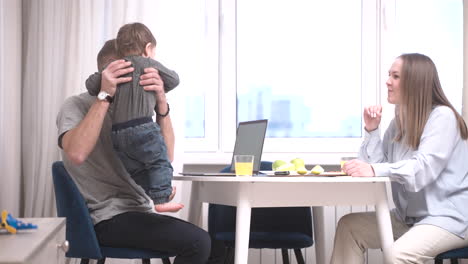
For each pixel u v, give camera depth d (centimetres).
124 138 201
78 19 324
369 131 268
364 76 354
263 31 354
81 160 198
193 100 352
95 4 325
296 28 354
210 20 351
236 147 291
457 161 236
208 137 351
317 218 282
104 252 208
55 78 324
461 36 349
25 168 326
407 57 245
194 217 259
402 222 246
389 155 261
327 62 355
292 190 210
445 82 349
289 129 354
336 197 212
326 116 354
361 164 218
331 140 353
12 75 314
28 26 329
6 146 310
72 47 323
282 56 354
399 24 350
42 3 326
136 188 218
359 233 238
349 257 238
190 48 349
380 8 352
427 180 223
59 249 127
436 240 218
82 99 217
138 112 203
